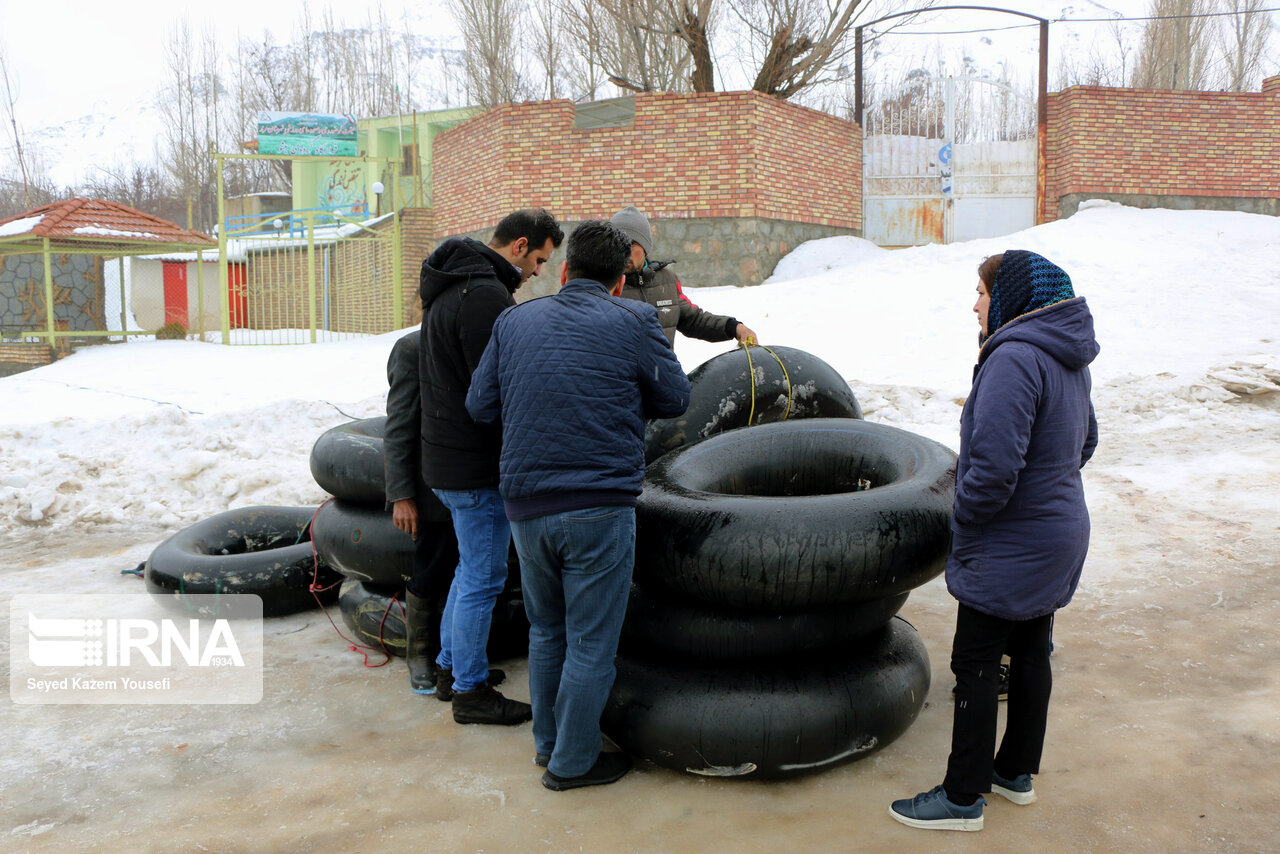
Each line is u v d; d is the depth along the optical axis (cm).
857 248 1762
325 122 1889
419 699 356
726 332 440
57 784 291
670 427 393
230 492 690
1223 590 438
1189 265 1334
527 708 333
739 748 275
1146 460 704
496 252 326
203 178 4084
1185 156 1831
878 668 297
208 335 2188
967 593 249
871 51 1908
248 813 272
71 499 682
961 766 251
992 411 238
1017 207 1880
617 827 260
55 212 1684
